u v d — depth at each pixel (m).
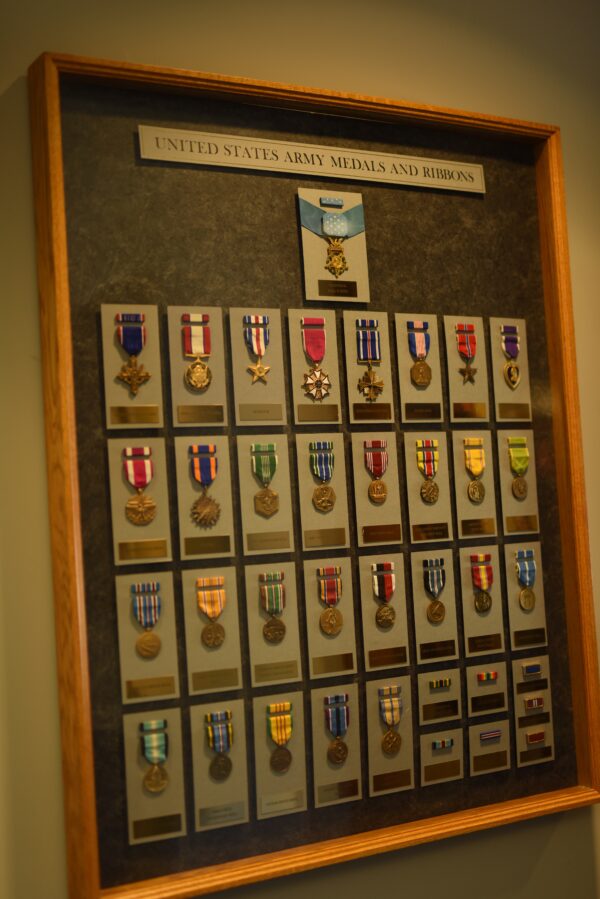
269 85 1.66
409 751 1.73
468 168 1.89
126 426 1.54
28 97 1.55
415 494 1.77
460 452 1.82
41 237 1.51
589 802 1.86
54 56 1.51
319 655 1.66
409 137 1.83
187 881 1.51
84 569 1.50
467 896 1.80
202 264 1.62
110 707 1.50
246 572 1.61
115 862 1.49
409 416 1.77
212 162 1.64
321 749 1.65
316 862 1.60
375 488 1.73
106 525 1.52
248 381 1.64
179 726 1.54
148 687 1.52
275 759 1.61
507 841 1.85
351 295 1.73
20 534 1.50
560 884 1.90
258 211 1.68
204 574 1.58
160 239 1.59
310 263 1.71
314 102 1.71
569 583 1.91
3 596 1.49
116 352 1.54
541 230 1.95
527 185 1.96
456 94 1.93
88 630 1.49
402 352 1.78
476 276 1.88
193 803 1.54
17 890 1.46
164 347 1.58
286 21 1.77
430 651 1.76
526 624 1.87
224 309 1.63
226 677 1.58
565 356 1.91
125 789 1.50
